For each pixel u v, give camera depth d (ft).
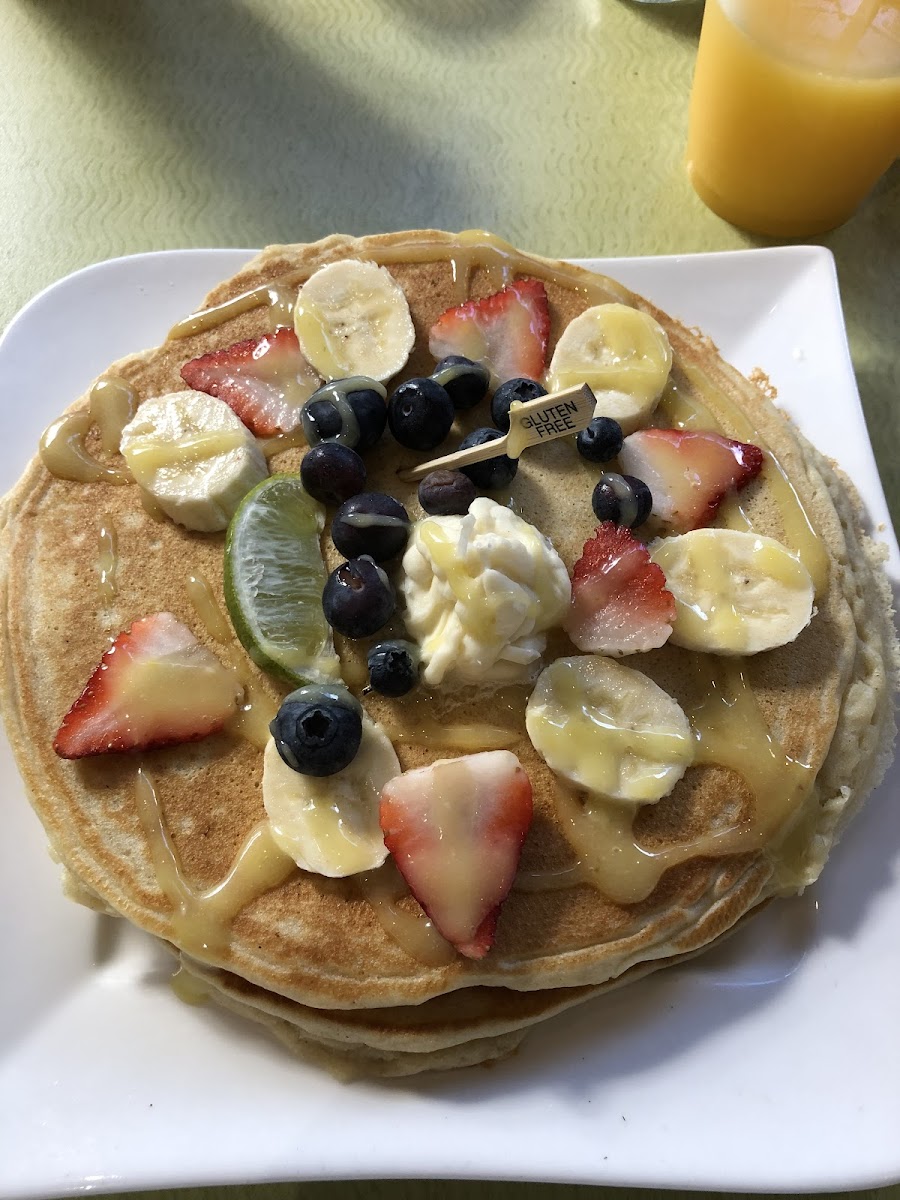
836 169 1.08
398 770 0.73
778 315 1.02
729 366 0.92
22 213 1.20
